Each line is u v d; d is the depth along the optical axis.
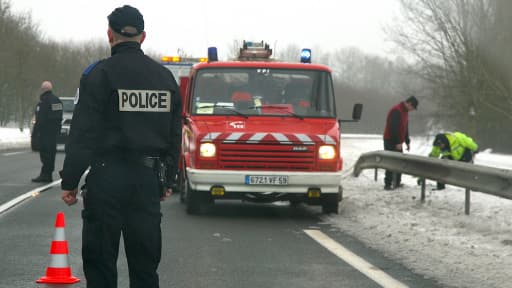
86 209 5.04
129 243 5.11
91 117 4.91
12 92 65.75
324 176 11.98
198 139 11.93
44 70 71.44
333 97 12.82
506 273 7.55
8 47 60.00
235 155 11.90
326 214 12.63
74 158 4.86
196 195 12.29
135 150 5.01
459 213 12.19
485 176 11.39
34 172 20.12
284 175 11.89
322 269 7.73
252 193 12.09
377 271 7.64
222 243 9.39
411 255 8.58
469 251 8.78
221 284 6.97
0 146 34.38
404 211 12.66
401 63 40.59
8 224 10.69
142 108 5.03
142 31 5.17
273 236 10.07
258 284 6.98
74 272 7.45
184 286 6.87
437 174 13.21
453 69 38.34
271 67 12.86
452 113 39.91
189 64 22.89
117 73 4.99
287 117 12.58
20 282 6.93
